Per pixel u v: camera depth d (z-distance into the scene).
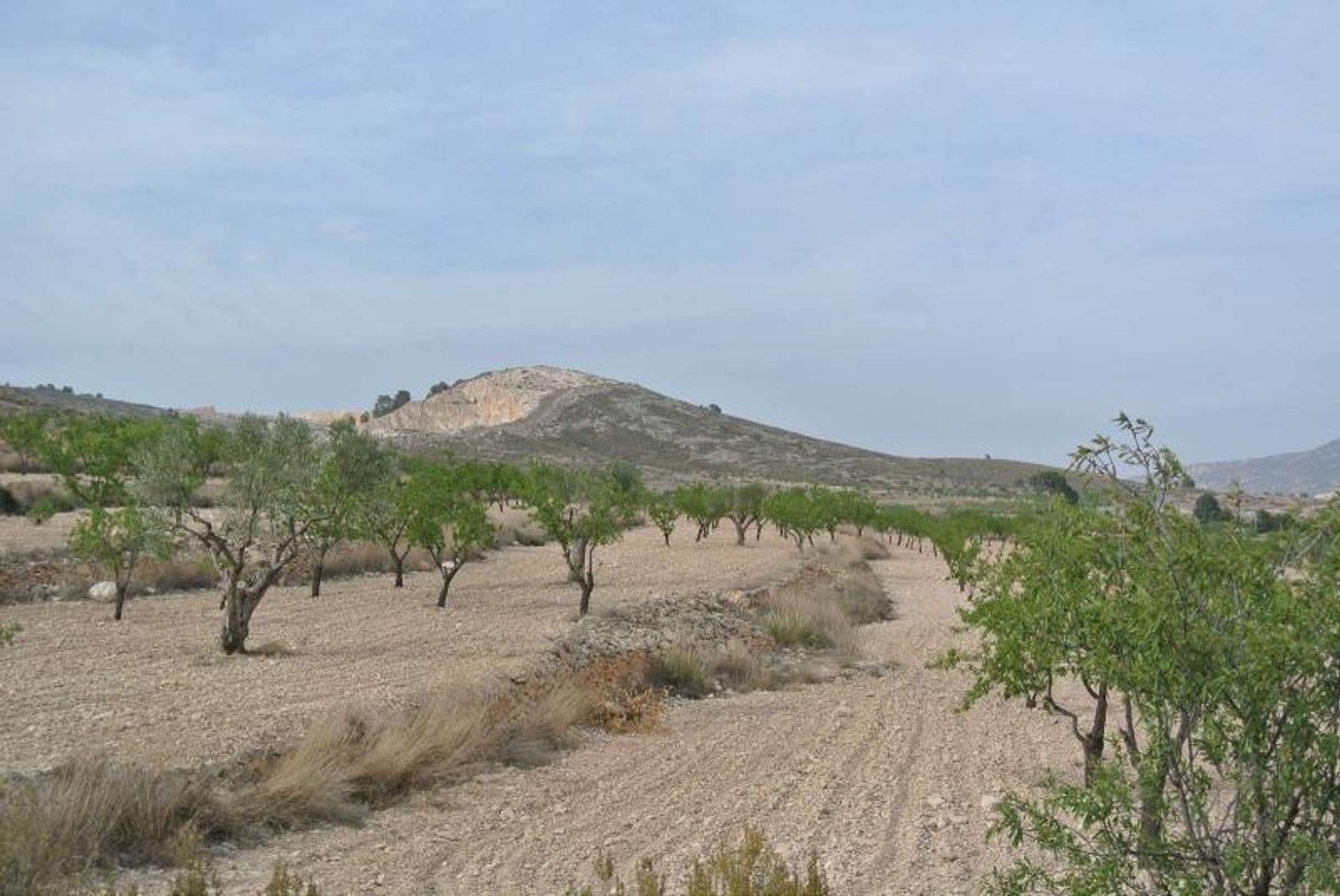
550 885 9.11
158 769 10.36
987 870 9.92
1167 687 5.33
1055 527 8.34
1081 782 13.55
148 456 19.70
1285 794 5.11
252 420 19.33
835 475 158.50
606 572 35.62
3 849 7.56
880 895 9.10
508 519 47.56
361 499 22.78
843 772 14.09
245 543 18.67
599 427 170.50
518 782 12.76
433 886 9.01
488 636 21.28
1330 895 5.21
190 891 7.45
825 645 26.36
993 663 11.66
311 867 9.31
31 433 45.75
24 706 13.59
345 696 14.98
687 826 11.25
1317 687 5.19
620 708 17.02
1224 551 5.48
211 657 17.61
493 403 192.00
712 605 27.77
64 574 24.70
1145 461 5.95
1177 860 5.43
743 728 16.94
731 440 174.75
